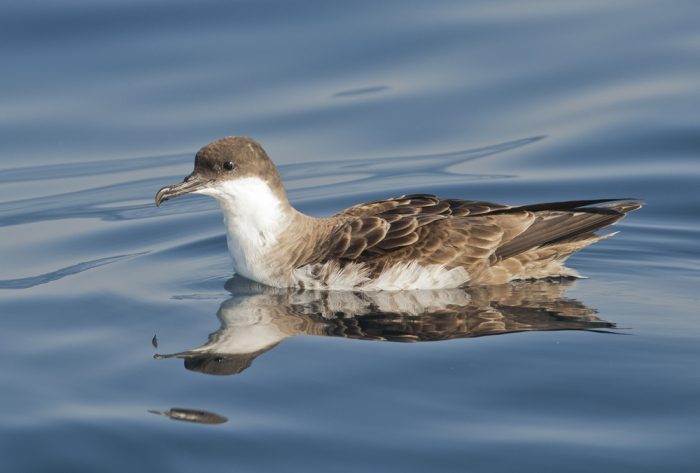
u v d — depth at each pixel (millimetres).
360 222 13828
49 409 10734
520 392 10852
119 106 19375
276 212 14148
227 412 10547
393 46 20344
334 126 18953
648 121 18547
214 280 14516
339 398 10773
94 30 20641
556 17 20891
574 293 13641
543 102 19172
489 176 17766
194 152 18469
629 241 15797
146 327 12789
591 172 17719
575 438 9984
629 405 10562
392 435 10086
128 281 14516
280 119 19078
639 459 9641
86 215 17203
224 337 12367
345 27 20750
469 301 13297
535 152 18250
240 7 21141
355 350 11828
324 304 13336
